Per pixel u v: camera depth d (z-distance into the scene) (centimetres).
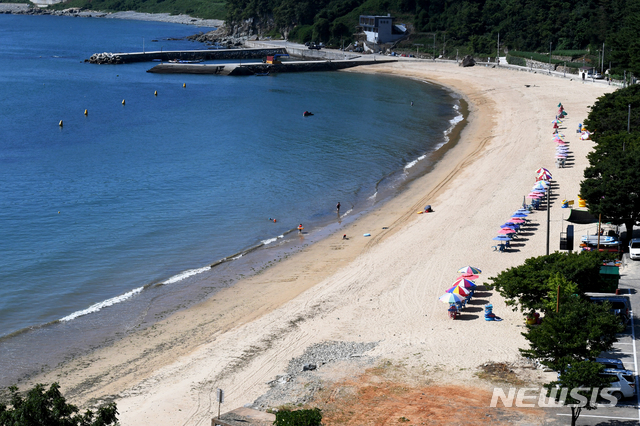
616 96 9531
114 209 7406
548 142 10125
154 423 3406
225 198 7925
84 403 3656
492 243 6091
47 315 4875
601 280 4400
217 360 4147
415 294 5075
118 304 5081
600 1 18900
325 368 3938
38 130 12038
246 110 14538
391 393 3572
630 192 5509
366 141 11256
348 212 7469
